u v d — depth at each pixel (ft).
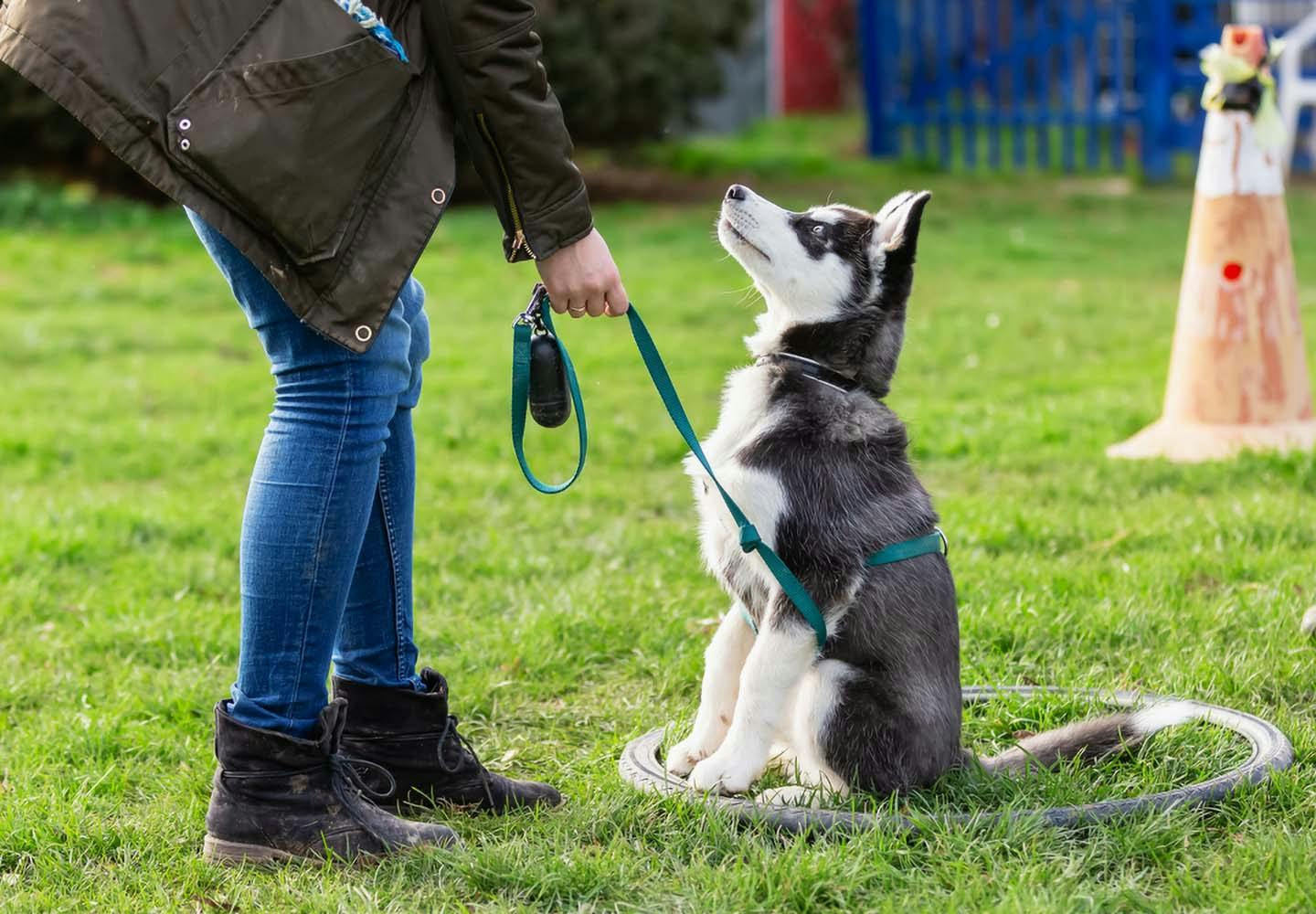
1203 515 17.95
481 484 21.66
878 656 10.51
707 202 54.95
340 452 9.43
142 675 13.88
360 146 8.78
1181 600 14.78
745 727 10.49
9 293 37.88
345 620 10.49
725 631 11.25
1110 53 61.87
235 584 17.13
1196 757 10.82
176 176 8.48
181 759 12.01
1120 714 11.22
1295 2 58.13
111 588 16.81
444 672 13.94
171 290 39.04
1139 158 59.26
